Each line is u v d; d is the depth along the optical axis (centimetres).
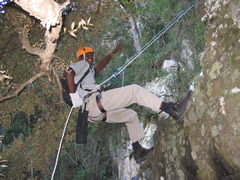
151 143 600
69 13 475
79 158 861
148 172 431
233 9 255
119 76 687
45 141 569
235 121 240
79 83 348
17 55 494
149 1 550
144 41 677
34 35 454
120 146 746
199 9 329
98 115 348
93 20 497
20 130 808
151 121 629
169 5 519
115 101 338
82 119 345
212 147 264
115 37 703
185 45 598
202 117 288
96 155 834
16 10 391
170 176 346
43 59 311
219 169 261
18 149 565
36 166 575
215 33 289
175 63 622
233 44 259
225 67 265
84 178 859
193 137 299
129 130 371
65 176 865
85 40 553
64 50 525
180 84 606
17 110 569
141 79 672
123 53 712
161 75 621
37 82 548
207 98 284
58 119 573
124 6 482
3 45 462
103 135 758
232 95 247
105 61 408
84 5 464
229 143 244
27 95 544
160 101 326
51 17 222
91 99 345
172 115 327
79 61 374
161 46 673
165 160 360
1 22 420
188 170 308
